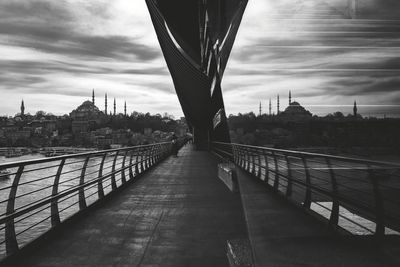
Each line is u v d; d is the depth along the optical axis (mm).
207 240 5871
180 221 7297
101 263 4840
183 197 10328
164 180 14836
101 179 9703
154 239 5980
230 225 6875
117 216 7887
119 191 11719
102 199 9586
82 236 6223
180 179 15109
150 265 4738
